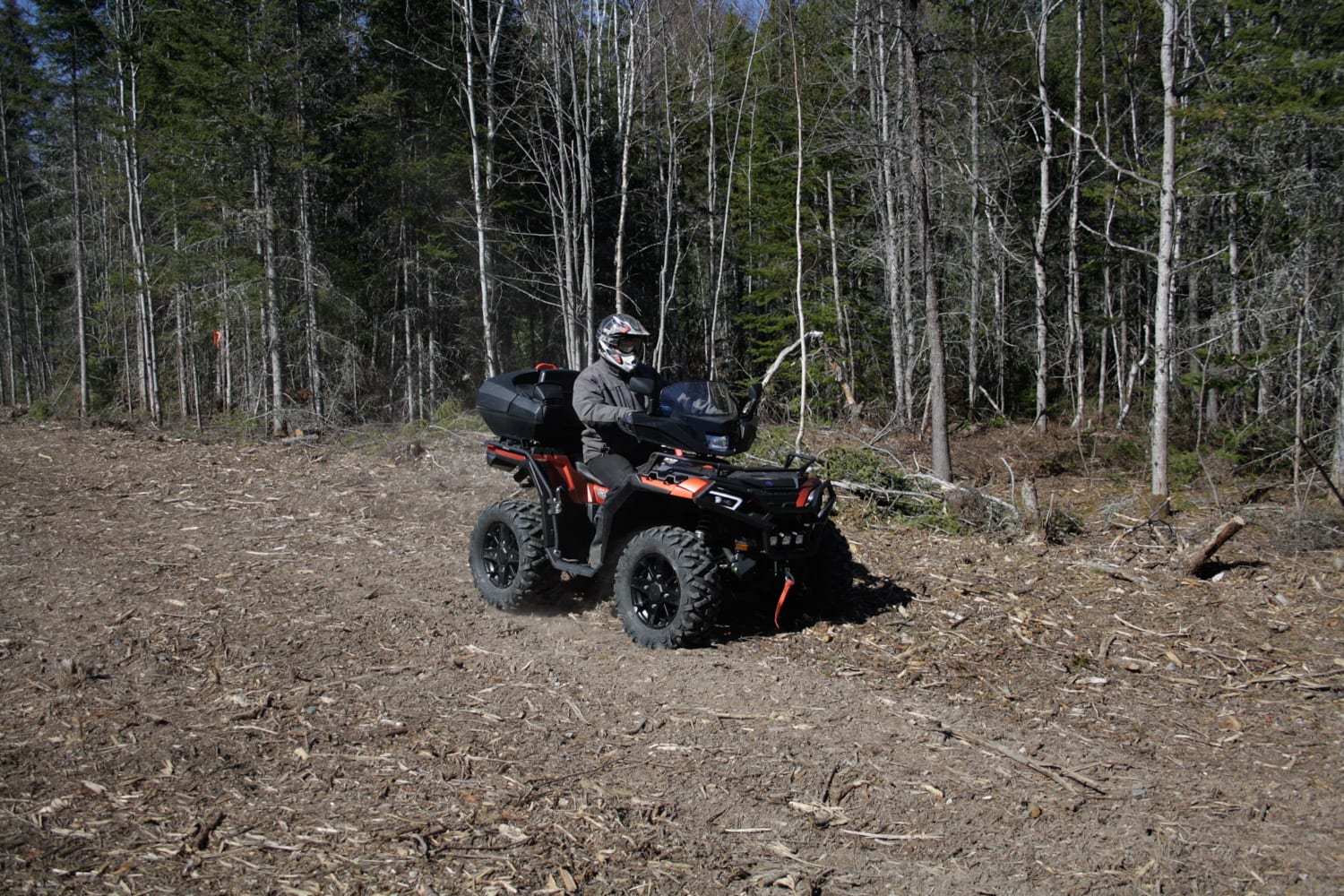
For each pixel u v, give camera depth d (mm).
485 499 9125
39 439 13852
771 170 22000
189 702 4246
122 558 6715
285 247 17578
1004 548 7340
